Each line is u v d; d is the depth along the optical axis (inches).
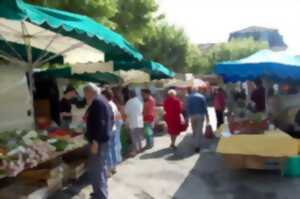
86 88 258.5
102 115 250.7
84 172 330.0
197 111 458.0
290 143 321.7
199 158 422.6
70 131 329.7
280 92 497.7
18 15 154.7
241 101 629.0
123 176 346.6
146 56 1535.4
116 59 356.8
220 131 380.2
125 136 453.7
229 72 403.5
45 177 253.0
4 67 359.3
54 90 467.2
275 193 288.8
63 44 341.4
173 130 487.5
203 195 286.8
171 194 291.1
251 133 341.7
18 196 224.2
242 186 308.8
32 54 368.8
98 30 252.4
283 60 403.5
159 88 1027.9
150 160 416.8
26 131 279.9
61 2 507.8
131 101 452.1
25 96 385.1
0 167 212.1
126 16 917.2
